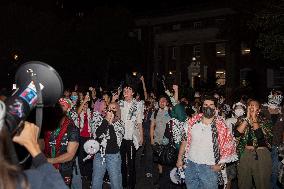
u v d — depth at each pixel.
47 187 2.11
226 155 6.38
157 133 10.20
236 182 9.73
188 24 44.91
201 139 6.41
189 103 11.95
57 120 5.41
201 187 6.47
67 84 37.97
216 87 35.50
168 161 8.09
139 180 10.27
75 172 6.32
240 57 39.50
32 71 2.45
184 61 46.91
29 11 35.81
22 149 2.42
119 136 7.37
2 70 33.19
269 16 17.02
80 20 42.88
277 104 9.64
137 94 10.70
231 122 8.09
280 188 8.17
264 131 7.55
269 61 37.22
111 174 7.33
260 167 7.51
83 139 9.68
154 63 45.34
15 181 1.91
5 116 1.94
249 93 31.27
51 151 5.47
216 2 41.66
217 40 41.19
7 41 34.41
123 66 40.38
